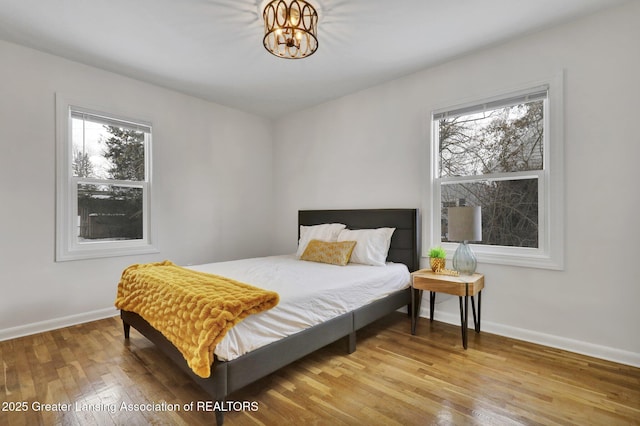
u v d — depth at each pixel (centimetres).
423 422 159
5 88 260
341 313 232
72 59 290
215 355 158
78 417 163
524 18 231
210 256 400
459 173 303
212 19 229
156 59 290
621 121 219
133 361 223
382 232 320
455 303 299
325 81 340
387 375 205
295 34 223
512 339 262
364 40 259
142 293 222
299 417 164
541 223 257
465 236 253
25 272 270
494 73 273
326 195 405
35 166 274
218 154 408
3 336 258
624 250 218
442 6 216
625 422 158
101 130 316
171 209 363
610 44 222
